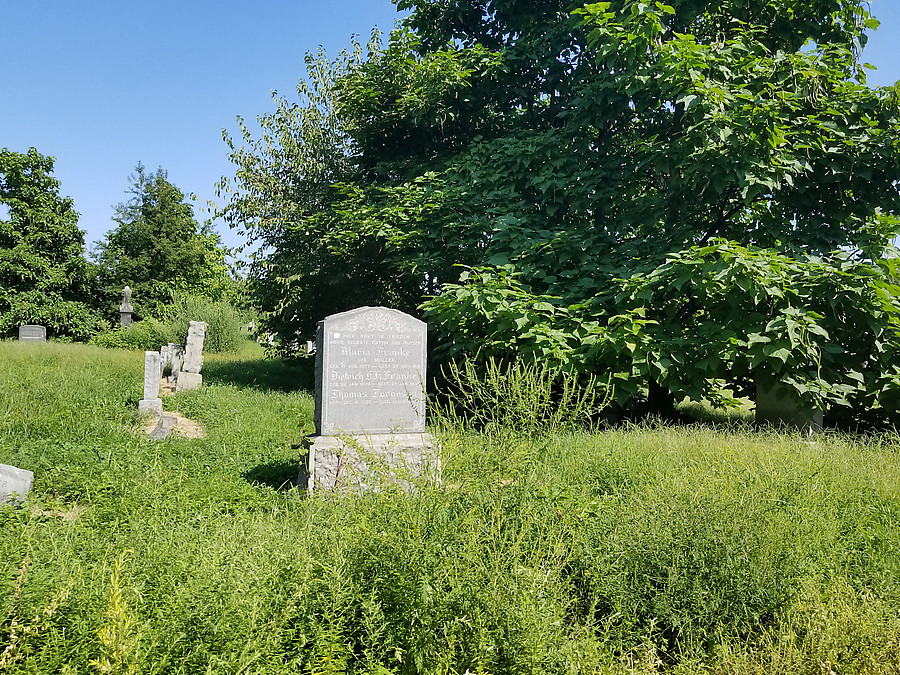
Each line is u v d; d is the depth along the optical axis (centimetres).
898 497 467
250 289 1666
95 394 1133
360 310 623
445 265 1178
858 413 945
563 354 846
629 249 1034
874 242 935
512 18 1330
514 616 255
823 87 983
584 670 259
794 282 857
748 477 435
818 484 455
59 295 3250
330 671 236
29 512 406
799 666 263
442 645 258
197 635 236
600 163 1155
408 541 286
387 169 1401
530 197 1238
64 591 248
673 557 323
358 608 274
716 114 851
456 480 361
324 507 401
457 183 1240
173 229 3975
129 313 3300
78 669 225
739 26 1043
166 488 531
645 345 843
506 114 1397
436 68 1223
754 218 1110
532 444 402
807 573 333
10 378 1214
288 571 283
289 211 1620
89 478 581
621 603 311
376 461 432
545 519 332
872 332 862
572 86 1262
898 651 270
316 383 631
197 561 285
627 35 921
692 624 306
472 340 973
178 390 1336
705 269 817
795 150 935
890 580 333
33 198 3281
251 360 2288
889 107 979
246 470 671
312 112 1736
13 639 231
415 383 647
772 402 918
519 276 1036
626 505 396
